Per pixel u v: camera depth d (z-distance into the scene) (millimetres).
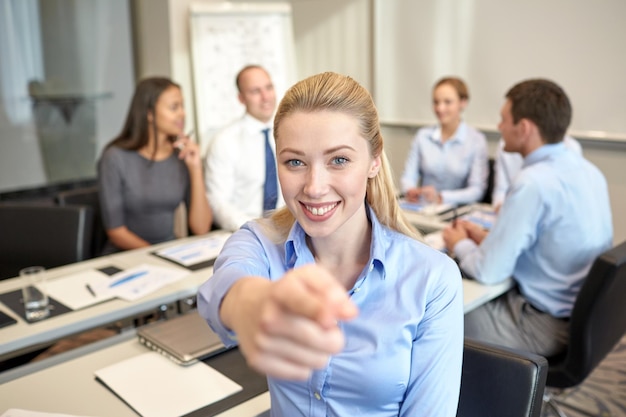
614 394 2406
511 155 3227
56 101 4148
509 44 3625
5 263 2246
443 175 3508
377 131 956
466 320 1950
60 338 1580
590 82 3338
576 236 1919
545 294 1990
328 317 409
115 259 2113
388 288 1055
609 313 1795
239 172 2844
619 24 3170
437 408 1012
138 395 1239
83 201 2664
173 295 1784
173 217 2721
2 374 1474
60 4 4059
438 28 3920
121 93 4398
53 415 1158
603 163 3396
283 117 910
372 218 1085
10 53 3943
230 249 1060
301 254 1073
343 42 4477
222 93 3945
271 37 4047
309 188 888
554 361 1872
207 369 1351
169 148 2668
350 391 1028
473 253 1967
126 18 4293
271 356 437
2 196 4027
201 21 3844
